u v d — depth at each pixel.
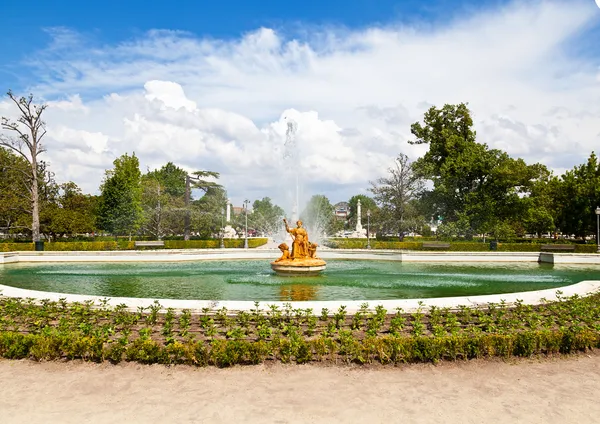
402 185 48.38
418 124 50.88
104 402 6.57
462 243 38.88
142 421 5.94
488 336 8.78
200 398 6.70
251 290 17.73
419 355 8.36
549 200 51.38
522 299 13.19
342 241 46.53
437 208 48.12
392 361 8.38
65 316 11.42
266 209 82.44
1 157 46.75
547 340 8.95
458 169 44.06
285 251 23.20
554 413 6.23
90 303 12.27
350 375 7.69
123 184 48.78
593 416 6.15
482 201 43.22
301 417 6.07
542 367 8.20
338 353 8.67
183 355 8.21
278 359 8.46
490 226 42.22
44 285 19.33
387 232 49.84
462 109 49.00
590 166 48.56
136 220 47.75
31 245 36.09
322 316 11.11
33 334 9.29
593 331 9.94
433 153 49.16
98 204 51.53
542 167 42.59
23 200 43.16
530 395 6.88
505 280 21.45
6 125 37.75
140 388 7.09
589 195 44.75
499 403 6.56
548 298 13.92
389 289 18.06
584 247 35.84
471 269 27.53
